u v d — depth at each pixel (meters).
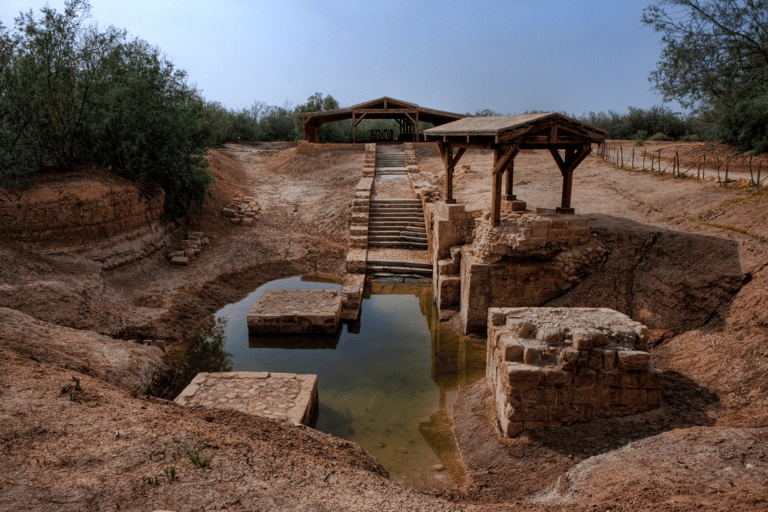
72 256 13.94
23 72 14.53
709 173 18.50
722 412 7.50
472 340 12.92
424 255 19.78
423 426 9.17
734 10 18.39
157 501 4.54
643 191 17.59
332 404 9.94
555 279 12.60
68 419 5.95
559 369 7.63
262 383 9.41
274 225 23.12
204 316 14.55
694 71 19.34
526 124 11.92
